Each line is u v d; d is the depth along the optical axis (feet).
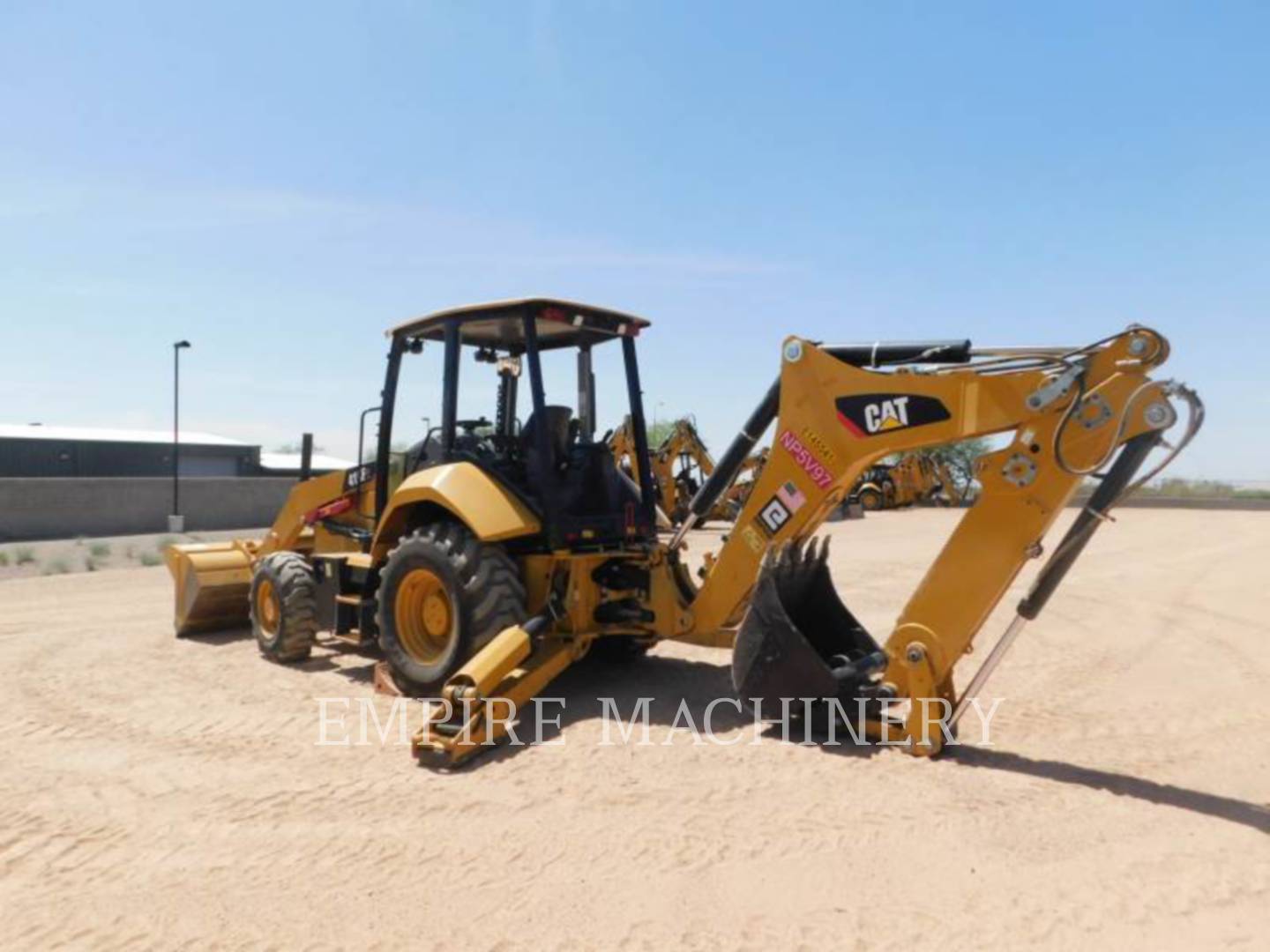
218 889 11.83
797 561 18.93
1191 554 53.78
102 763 16.78
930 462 105.19
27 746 17.88
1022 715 19.34
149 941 10.59
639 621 20.85
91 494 76.38
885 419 16.97
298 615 24.35
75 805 14.79
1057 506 15.28
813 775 15.43
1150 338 14.42
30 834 13.69
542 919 10.93
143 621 32.35
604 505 21.58
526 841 13.07
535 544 20.70
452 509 19.60
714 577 19.45
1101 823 13.38
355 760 16.67
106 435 130.41
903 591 38.17
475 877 12.02
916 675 16.25
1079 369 14.96
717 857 12.44
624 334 22.76
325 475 27.55
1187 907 10.91
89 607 36.45
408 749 17.16
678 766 15.99
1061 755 16.62
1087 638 28.30
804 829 13.28
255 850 12.98
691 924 10.73
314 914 11.14
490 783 15.35
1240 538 65.98
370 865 12.44
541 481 20.11
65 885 12.05
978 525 15.89
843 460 17.51
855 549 56.80
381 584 21.24
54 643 28.25
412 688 20.74
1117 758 16.42
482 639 19.38
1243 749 17.04
